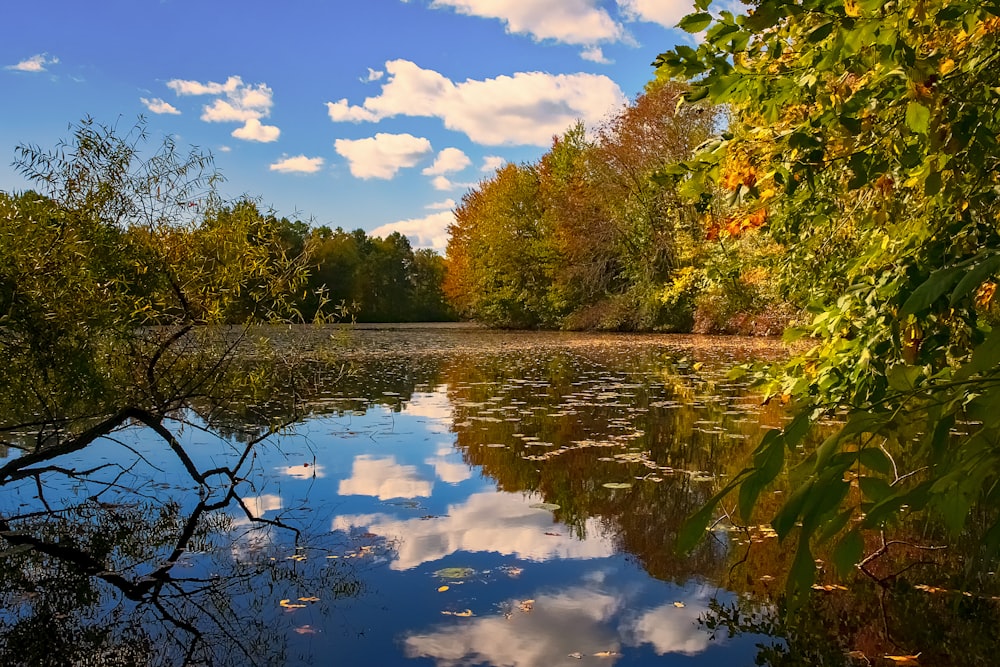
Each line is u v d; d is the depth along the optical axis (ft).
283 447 19.62
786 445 2.59
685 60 5.51
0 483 12.69
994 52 5.64
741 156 6.78
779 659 7.27
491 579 9.68
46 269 12.85
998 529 2.31
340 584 9.55
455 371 41.68
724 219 9.20
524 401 28.14
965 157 6.22
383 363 47.52
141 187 14.74
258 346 17.52
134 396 15.93
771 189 7.56
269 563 10.50
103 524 12.78
